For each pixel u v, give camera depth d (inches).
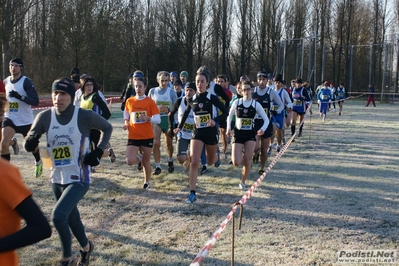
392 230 190.2
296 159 369.4
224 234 184.5
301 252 165.6
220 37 1850.4
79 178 141.5
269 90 311.1
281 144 433.7
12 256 74.5
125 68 1560.0
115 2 1344.7
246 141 254.2
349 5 1749.5
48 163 143.4
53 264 154.9
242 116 250.2
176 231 188.2
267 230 189.6
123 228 191.8
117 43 1400.1
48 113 140.9
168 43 1763.0
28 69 1208.2
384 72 1354.6
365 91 1640.0
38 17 1301.7
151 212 215.3
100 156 141.0
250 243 174.2
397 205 227.9
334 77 1795.0
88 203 229.5
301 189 262.2
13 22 925.2
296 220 203.2
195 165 233.6
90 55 1229.1
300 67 1374.3
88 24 1200.2
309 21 1829.5
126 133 524.7
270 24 1838.1
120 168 320.5
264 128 248.5
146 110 250.2
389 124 678.5
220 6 1812.3
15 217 72.5
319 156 384.8
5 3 882.1
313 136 530.0
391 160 363.6
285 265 153.9
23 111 260.8
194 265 92.4
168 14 1748.3
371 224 197.6
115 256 161.3
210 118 234.1
